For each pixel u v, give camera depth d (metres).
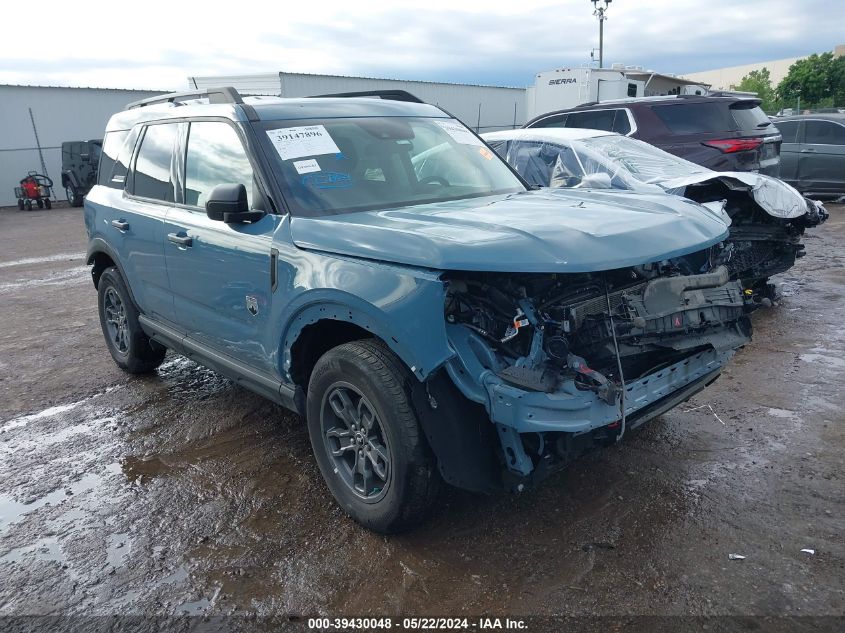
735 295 3.43
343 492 3.40
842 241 10.59
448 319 2.82
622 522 3.30
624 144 7.73
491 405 2.76
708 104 9.25
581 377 2.84
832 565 2.92
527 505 3.48
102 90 27.81
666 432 4.27
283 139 3.89
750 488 3.57
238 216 3.61
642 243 3.09
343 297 3.06
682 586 2.83
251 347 3.83
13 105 26.06
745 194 6.60
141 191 5.01
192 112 4.52
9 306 8.57
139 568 3.14
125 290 5.36
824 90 48.09
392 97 5.14
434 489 3.06
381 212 3.57
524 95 33.47
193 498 3.74
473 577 2.95
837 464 3.79
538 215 3.34
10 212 24.34
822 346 5.78
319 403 3.41
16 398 5.37
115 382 5.66
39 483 3.98
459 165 4.39
